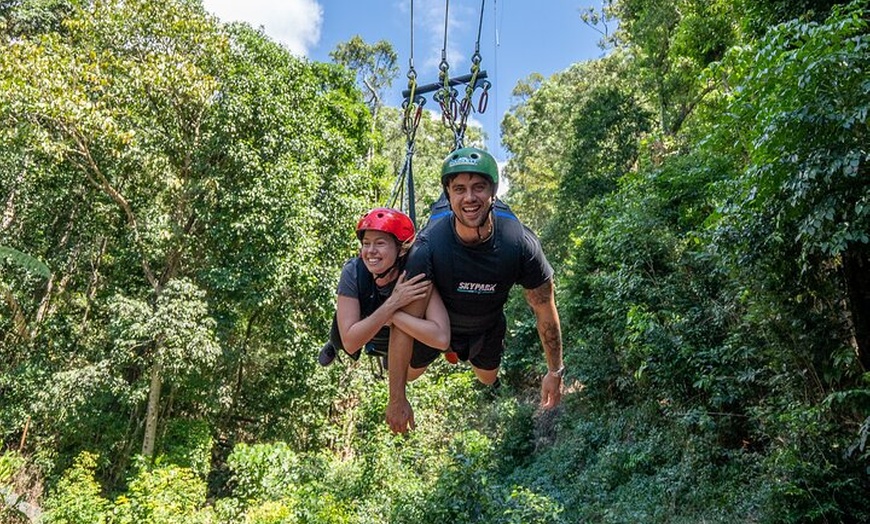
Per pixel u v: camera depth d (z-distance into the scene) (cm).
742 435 901
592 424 1344
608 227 1202
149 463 1235
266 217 1330
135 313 1259
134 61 1320
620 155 1988
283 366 1598
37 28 1723
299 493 962
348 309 231
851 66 488
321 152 1592
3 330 1484
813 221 520
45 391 1283
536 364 1683
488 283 222
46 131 1302
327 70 2159
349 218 1602
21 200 1586
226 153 1343
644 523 891
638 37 1873
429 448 1194
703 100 1717
